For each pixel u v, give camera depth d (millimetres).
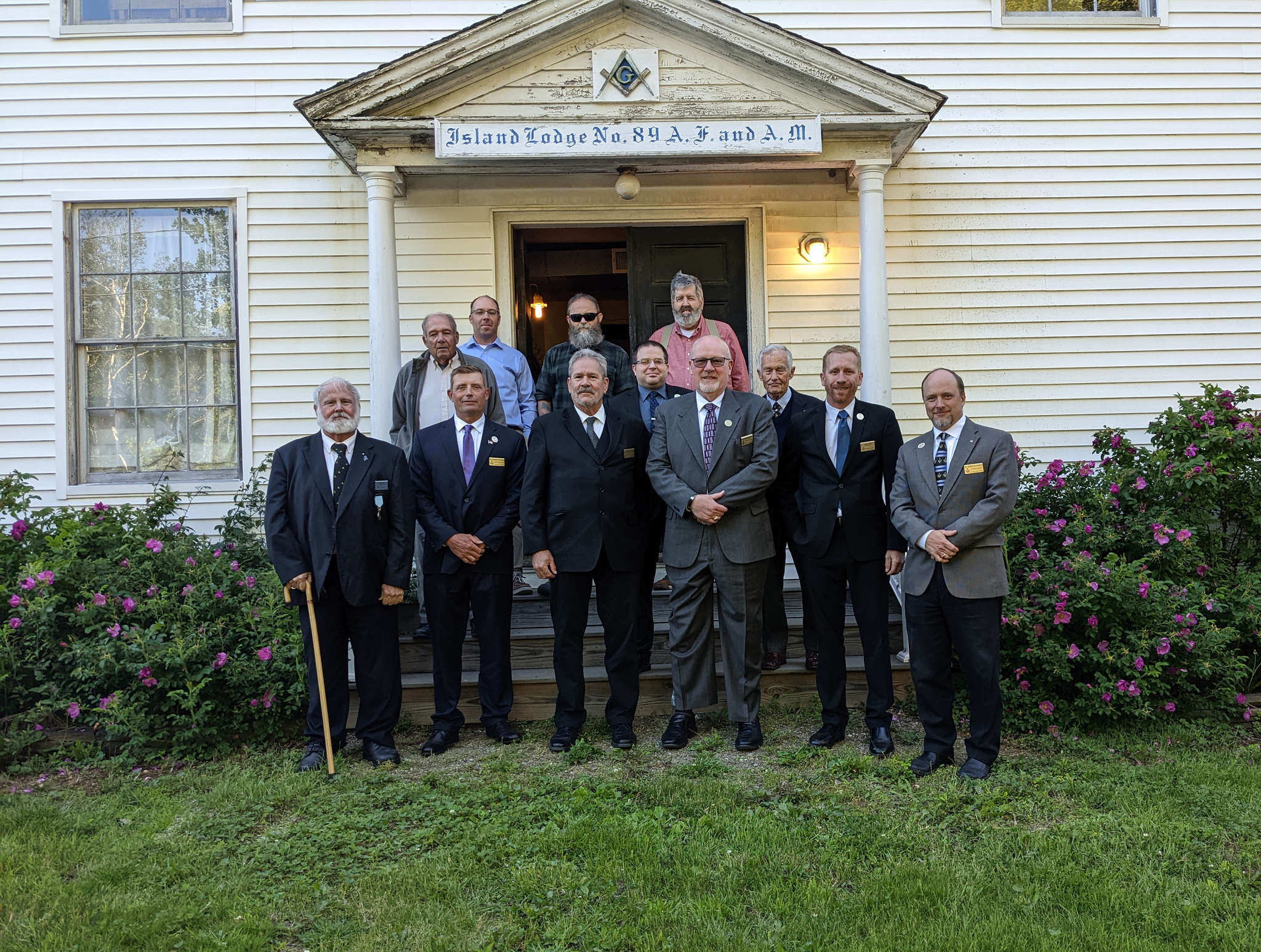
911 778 4184
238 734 4875
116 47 6719
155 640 4750
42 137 6699
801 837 3625
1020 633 4984
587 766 4445
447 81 5648
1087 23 7039
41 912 3201
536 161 5766
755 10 6918
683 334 5613
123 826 3900
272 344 6773
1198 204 7102
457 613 4766
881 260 6012
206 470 6816
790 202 6949
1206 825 3738
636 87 5730
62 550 5477
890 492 4449
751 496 4504
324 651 4590
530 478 4684
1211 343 7094
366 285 6789
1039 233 7047
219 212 6848
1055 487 6008
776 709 5199
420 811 3895
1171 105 7086
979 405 7004
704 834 3631
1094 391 7043
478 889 3287
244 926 3068
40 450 6680
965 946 2895
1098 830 3658
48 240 6695
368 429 6762
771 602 5262
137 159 6727
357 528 4508
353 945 2959
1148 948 2893
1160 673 4898
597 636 5492
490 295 6852
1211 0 7105
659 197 6895
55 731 4930
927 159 6996
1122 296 7066
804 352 6953
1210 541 6023
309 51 6766
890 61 6957
